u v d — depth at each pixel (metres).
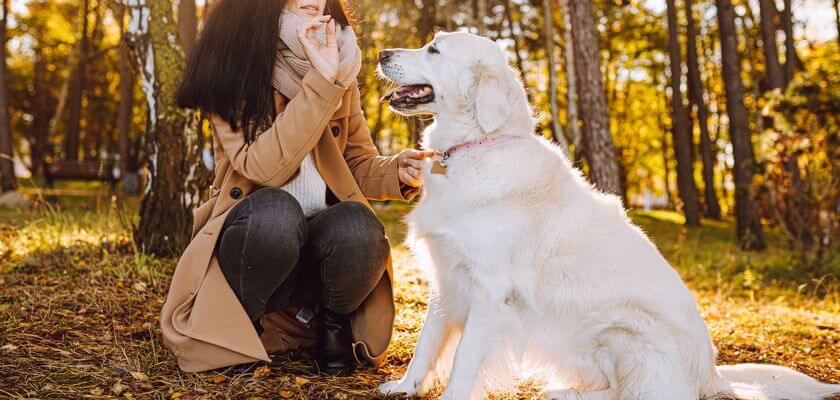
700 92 19.19
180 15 8.16
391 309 2.93
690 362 2.60
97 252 5.00
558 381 2.85
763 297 6.76
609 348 2.65
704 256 9.87
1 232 6.21
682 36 23.78
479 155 2.70
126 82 15.98
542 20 19.38
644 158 32.06
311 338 3.18
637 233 2.90
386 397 2.61
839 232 8.85
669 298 2.69
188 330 2.58
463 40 2.87
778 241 12.21
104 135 29.27
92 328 3.19
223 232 2.70
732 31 12.27
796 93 8.98
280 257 2.60
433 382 2.80
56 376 2.54
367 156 3.18
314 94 2.59
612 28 23.45
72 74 23.91
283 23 2.74
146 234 5.02
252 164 2.63
